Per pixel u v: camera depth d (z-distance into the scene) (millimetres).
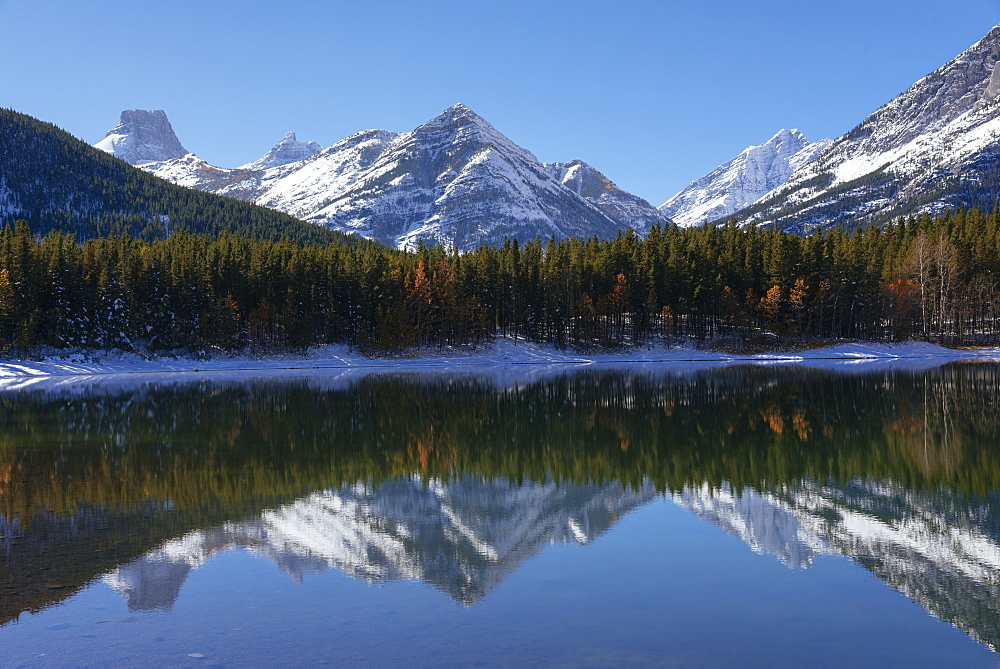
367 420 44906
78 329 101938
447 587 15180
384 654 11984
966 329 125875
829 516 20609
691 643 12375
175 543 18453
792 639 12531
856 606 13977
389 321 118250
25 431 39969
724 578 15609
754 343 122812
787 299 124750
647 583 15352
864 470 27172
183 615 13703
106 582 15578
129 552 17672
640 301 126375
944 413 43469
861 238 137625
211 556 17359
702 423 41469
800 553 17344
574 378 80375
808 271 128000
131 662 11781
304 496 23984
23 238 104312
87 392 66625
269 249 129750
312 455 32250
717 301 127062
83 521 20672
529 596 14656
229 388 70938
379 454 32438
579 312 125000
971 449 31203
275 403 55719
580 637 12664
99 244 124688
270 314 116188
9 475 27516
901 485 24469
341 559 17203
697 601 14281
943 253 122625
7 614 13828
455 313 121688
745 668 11461
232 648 12258
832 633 12781
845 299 123562
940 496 22766
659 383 71125
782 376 77000
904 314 118562
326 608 14078
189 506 22516
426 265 132750
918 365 91812
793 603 14164
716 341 125250
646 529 19703
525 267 129000
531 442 35688
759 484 25141
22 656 12016
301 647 12289
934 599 14234
